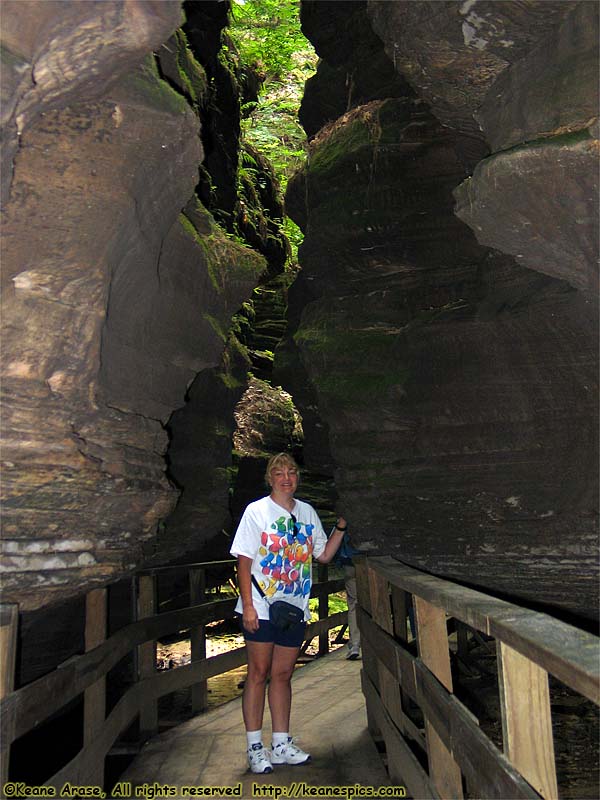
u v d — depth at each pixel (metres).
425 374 5.11
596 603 4.55
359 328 6.07
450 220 5.57
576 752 4.54
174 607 8.93
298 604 4.29
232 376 7.68
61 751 5.25
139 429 3.97
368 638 4.78
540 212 3.16
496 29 3.19
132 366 4.07
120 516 3.79
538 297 4.25
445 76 3.67
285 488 4.27
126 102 2.99
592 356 4.15
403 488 5.31
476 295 5.23
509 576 4.80
